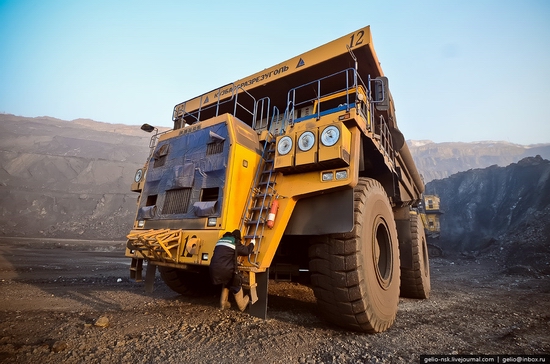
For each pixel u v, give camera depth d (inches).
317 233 128.0
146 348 100.8
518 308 215.9
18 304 158.6
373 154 179.5
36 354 92.0
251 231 134.7
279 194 138.0
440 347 117.0
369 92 167.8
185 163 163.8
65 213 1728.6
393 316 147.9
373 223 149.0
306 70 196.9
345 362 96.2
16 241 938.1
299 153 132.6
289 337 118.2
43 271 315.9
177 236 140.0
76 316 138.4
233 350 102.2
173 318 139.9
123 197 1950.1
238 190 140.5
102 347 100.3
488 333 142.6
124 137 3902.6
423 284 244.1
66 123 4982.8
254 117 189.6
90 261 473.4
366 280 128.4
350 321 127.7
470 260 941.2
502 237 1200.8
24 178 1983.3
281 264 184.7
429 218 1258.6
